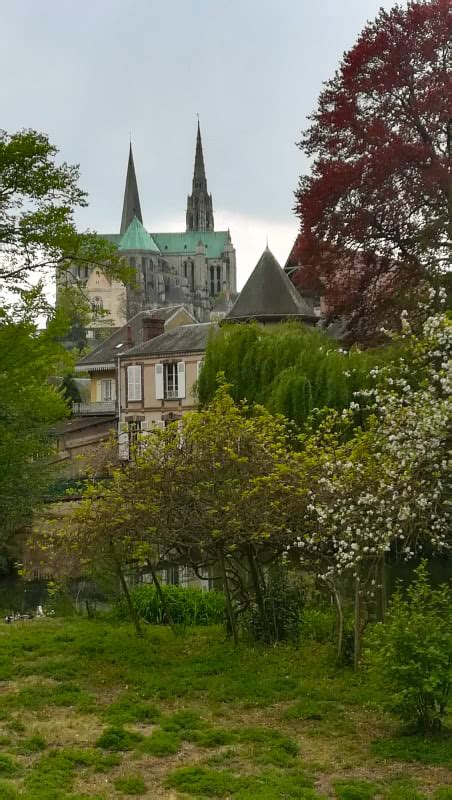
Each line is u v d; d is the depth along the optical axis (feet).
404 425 36.91
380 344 85.20
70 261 65.98
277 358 73.36
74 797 24.27
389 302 89.20
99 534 42.57
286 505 39.91
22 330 63.87
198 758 28.40
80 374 102.99
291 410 65.92
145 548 42.29
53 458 120.57
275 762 27.78
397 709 30.01
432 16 90.12
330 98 95.81
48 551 53.31
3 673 40.40
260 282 123.03
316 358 68.44
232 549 41.78
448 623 30.19
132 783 25.61
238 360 74.95
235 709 34.30
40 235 62.23
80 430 153.28
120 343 184.34
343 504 37.42
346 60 93.50
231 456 39.06
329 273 95.61
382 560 40.86
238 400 73.82
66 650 45.24
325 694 35.35
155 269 540.93
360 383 64.23
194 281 581.53
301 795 24.50
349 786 25.09
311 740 30.27
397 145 87.97
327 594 49.32
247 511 39.96
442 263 82.12
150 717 33.40
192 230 636.48
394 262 93.45
